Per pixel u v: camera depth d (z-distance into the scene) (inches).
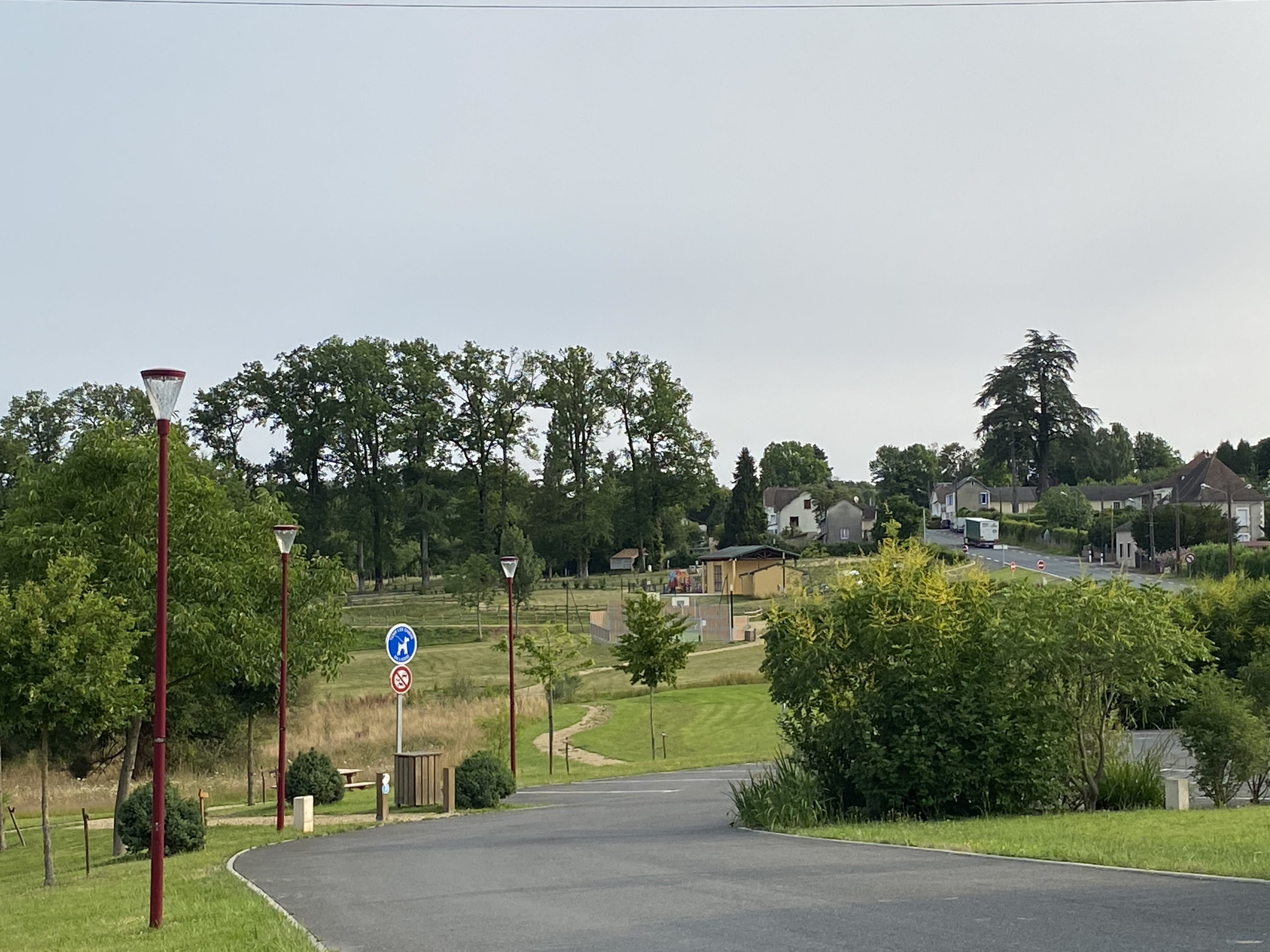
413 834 755.4
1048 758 709.9
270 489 3661.4
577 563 4626.0
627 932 356.5
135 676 897.5
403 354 3905.0
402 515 3809.1
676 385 4355.3
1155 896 378.0
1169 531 3762.3
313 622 1029.2
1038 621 711.7
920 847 538.0
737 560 3553.2
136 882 573.9
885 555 770.2
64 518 913.5
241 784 1320.1
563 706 1867.6
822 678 733.9
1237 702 800.3
